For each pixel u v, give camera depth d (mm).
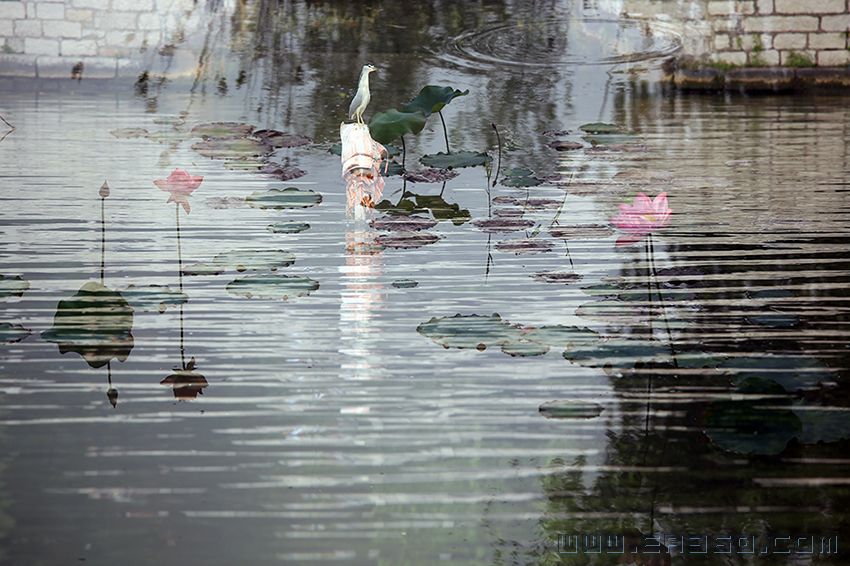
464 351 7258
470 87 14008
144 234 9289
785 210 9930
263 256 8805
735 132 12414
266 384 6820
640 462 6027
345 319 7754
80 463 5934
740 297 8086
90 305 7867
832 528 5465
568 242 9234
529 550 5277
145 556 5156
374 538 5348
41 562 5086
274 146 11656
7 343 7277
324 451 6090
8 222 9438
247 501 5625
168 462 5961
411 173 10984
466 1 18031
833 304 7965
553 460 6043
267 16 16797
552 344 7254
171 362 7086
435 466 5973
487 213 9961
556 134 12312
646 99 13758
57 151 11359
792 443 6242
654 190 10477
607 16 16750
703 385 6805
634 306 7910
